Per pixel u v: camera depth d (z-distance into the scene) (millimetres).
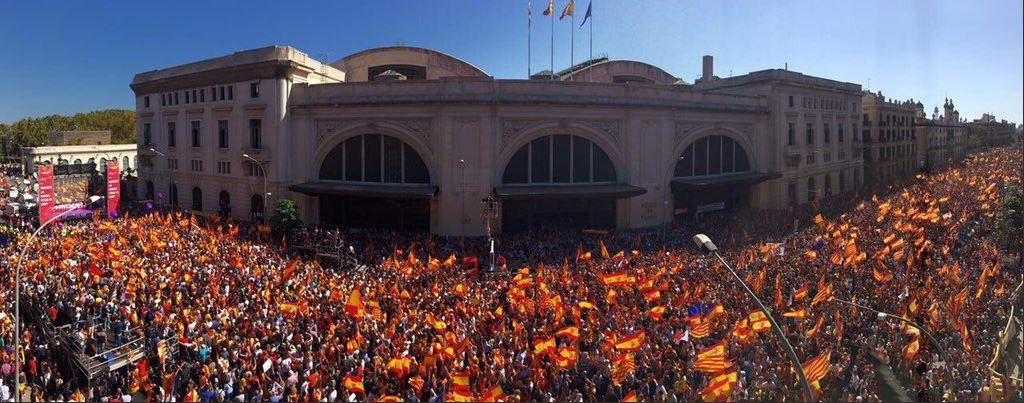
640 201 56812
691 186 57500
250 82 57969
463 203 52469
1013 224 40281
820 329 23750
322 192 53531
